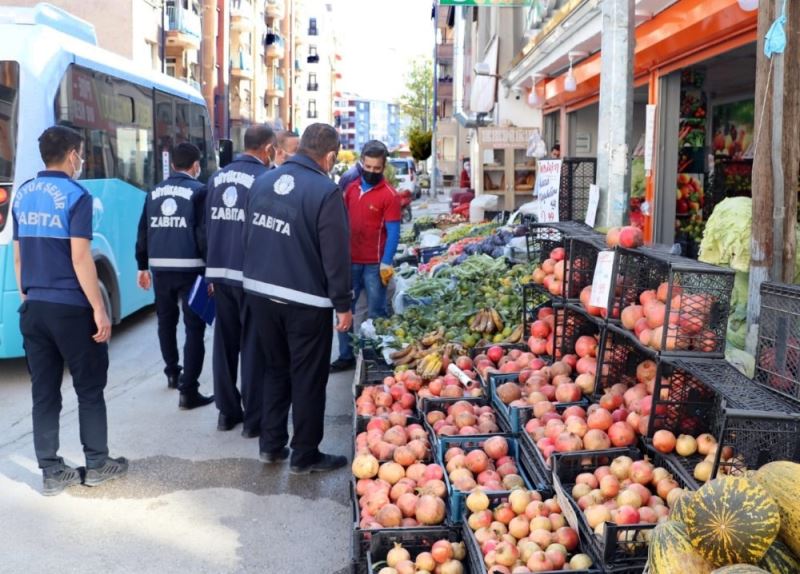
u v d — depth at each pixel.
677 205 10.54
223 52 45.88
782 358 3.55
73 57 8.34
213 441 6.13
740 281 4.97
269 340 5.27
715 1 7.07
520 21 19.55
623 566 3.24
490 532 3.60
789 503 2.49
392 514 3.91
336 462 5.54
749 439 3.13
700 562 2.46
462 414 4.87
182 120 12.75
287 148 7.55
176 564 4.28
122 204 9.66
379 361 6.61
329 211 4.88
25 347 5.06
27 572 4.18
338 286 4.96
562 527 3.62
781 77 4.11
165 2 33.00
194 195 6.71
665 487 3.63
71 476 5.22
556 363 5.17
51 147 4.88
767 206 4.28
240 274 5.95
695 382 3.86
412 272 10.74
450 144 54.75
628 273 4.43
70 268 4.89
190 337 6.86
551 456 3.96
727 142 12.59
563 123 16.06
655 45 8.74
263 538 4.58
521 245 9.43
